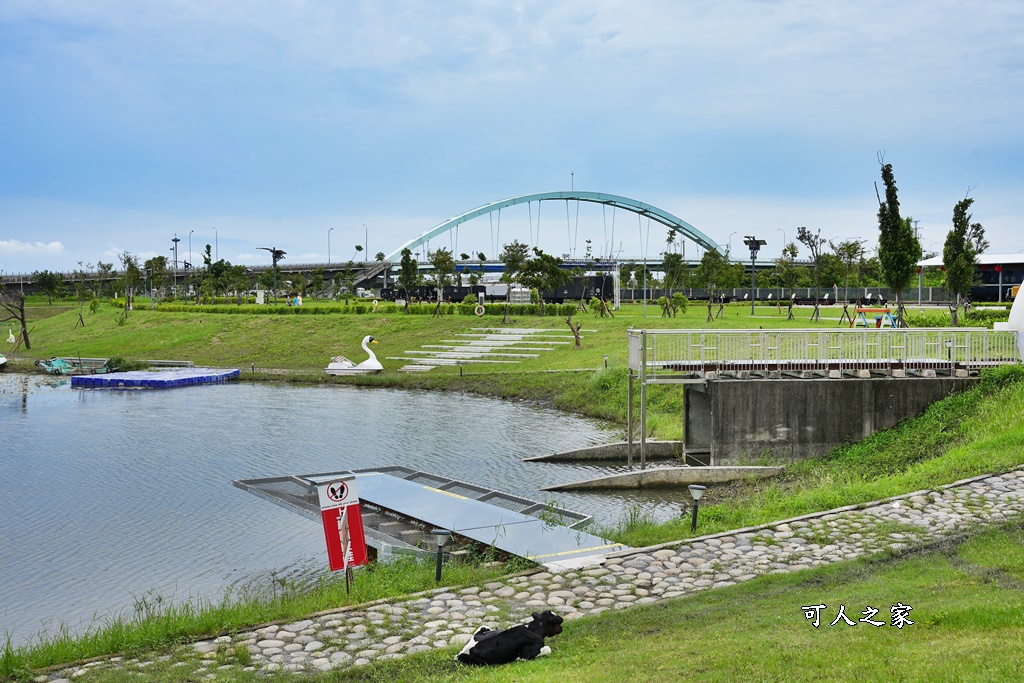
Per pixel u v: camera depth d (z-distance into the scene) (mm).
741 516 17703
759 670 9211
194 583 16891
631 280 114750
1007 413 23281
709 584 13430
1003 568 12938
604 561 14805
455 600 13117
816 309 56281
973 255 41438
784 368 26656
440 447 31422
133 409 42844
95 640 12156
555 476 26516
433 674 10203
